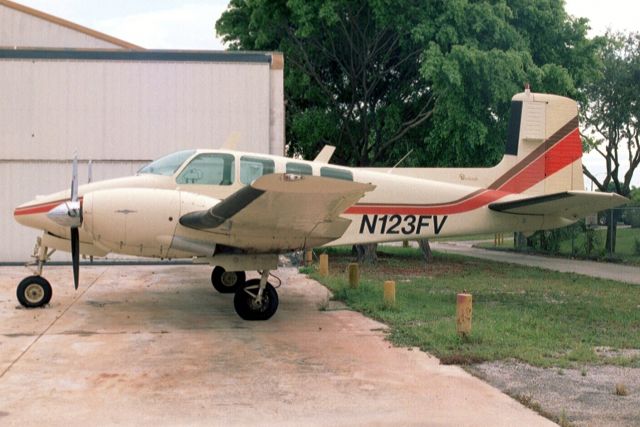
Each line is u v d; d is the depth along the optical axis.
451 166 21.20
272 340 8.47
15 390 6.14
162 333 8.88
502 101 19.94
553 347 8.07
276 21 22.25
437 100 20.41
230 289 12.66
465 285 14.51
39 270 10.81
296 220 9.14
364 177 11.68
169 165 10.79
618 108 27.06
